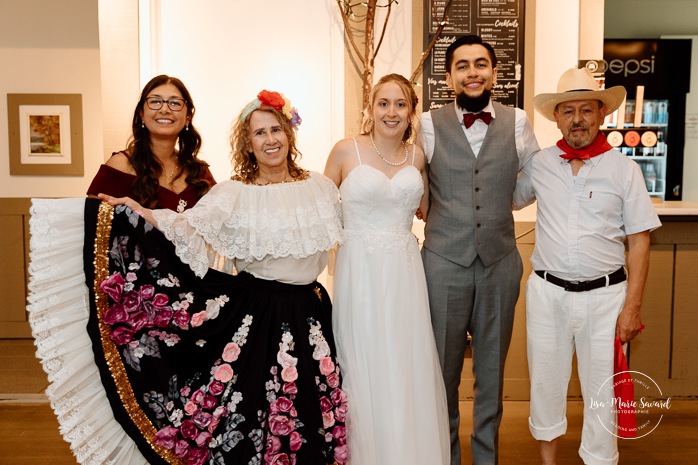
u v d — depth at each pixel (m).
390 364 2.30
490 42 3.59
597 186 2.44
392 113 2.37
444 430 2.49
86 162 5.25
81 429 2.02
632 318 2.42
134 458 2.10
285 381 2.13
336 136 3.60
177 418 2.07
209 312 2.11
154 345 2.08
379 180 2.38
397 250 2.38
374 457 2.26
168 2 3.50
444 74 3.58
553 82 3.65
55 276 2.01
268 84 3.57
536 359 2.54
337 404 2.22
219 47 3.54
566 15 3.62
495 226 2.52
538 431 2.56
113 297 2.01
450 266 2.52
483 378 2.60
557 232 2.48
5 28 5.14
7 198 5.21
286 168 2.31
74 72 5.19
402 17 3.58
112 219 2.05
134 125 2.53
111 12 3.46
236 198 2.20
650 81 6.33
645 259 2.46
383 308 2.33
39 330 1.99
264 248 2.16
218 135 3.57
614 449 2.48
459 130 2.57
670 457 3.02
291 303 2.21
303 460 2.12
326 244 2.26
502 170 2.53
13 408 3.63
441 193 2.56
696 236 3.69
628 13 6.70
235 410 2.10
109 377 2.02
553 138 3.67
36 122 5.20
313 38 3.57
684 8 6.67
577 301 2.45
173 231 2.08
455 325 2.55
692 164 6.54
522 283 3.74
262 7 3.54
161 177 2.52
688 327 3.71
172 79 2.52
